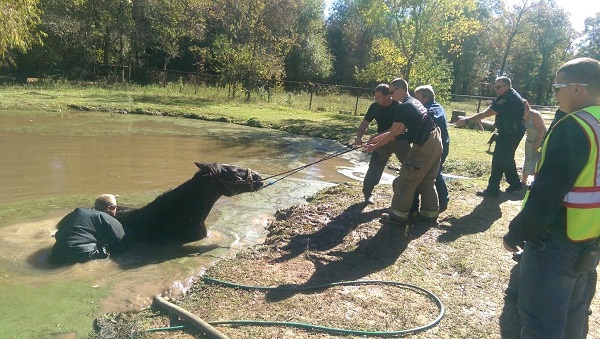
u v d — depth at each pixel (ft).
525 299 9.70
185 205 20.04
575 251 9.10
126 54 111.75
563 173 8.59
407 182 20.84
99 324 13.10
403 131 19.97
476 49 185.57
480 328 13.41
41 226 20.68
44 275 16.11
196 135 48.57
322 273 16.72
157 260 18.01
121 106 63.98
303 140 50.57
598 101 9.07
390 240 19.85
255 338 12.49
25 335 12.51
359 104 86.07
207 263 17.79
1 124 46.52
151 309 14.23
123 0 101.96
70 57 104.37
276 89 92.32
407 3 65.57
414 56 68.39
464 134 54.39
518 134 25.67
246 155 39.88
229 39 90.74
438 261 18.03
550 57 193.88
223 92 87.71
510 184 27.86
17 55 97.19
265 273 16.65
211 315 13.74
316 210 23.75
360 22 162.20
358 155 43.50
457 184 30.12
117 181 28.84
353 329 13.06
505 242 9.55
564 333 9.70
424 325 13.39
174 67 128.36
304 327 13.09
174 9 105.81
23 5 46.68
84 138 42.34
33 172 29.84
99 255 17.76
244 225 22.53
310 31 141.38
